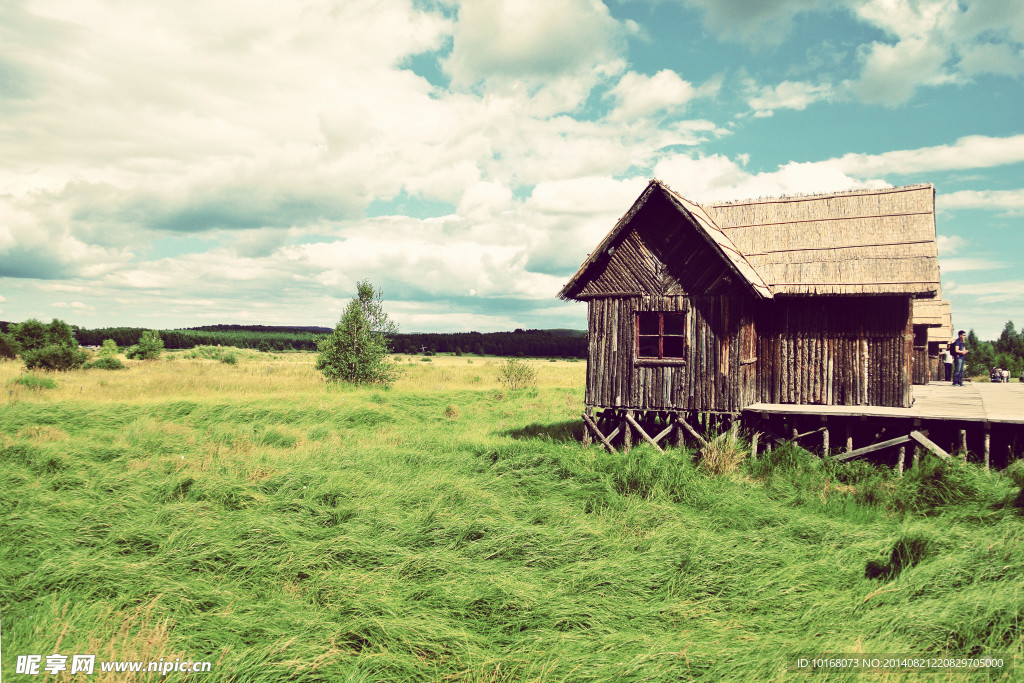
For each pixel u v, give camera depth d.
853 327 13.51
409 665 4.99
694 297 13.26
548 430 16.55
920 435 11.05
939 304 21.16
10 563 6.73
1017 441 11.31
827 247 13.97
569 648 5.27
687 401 13.23
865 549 7.43
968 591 6.02
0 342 39.78
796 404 13.91
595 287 14.27
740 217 15.77
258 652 5.03
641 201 13.24
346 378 28.42
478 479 10.72
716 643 5.31
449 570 6.89
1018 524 7.90
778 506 9.24
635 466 10.73
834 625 5.60
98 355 49.16
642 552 7.58
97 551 7.21
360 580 6.52
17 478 9.97
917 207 13.73
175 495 9.42
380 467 11.44
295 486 9.86
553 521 8.77
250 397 21.83
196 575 6.71
